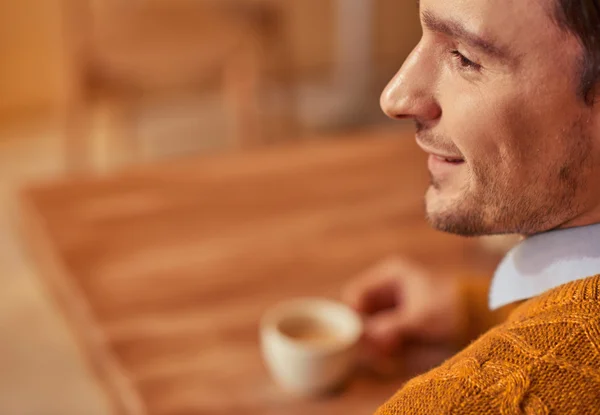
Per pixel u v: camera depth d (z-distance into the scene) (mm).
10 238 2330
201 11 2600
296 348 848
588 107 431
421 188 1395
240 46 2508
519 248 537
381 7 3805
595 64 415
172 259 1132
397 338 939
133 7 2496
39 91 3281
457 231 500
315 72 3771
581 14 406
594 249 485
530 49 420
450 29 437
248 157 1496
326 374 858
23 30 3172
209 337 957
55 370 1790
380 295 1010
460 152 472
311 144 1570
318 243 1193
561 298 455
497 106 438
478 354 447
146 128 3199
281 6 3564
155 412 822
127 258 1131
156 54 2363
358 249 1179
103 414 1665
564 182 454
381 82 3689
